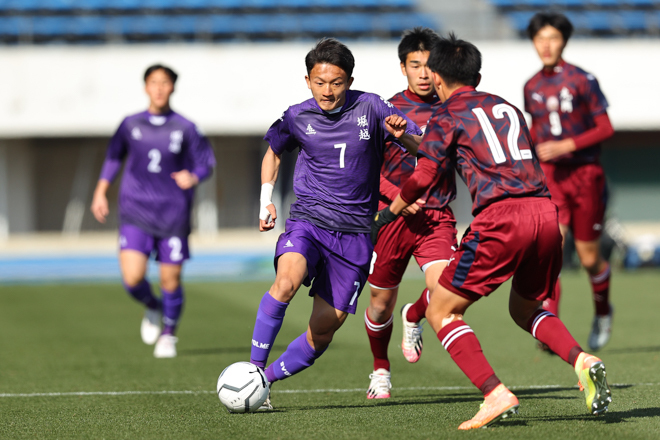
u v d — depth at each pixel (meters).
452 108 13.12
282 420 13.85
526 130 13.16
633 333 29.09
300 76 72.19
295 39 76.69
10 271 60.50
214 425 13.55
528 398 16.14
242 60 71.94
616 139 78.62
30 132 70.94
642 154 79.00
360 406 15.52
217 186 76.69
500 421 13.36
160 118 25.47
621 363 21.66
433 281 16.05
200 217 76.38
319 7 78.69
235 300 42.88
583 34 78.31
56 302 43.19
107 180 26.08
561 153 20.66
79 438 12.77
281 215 74.50
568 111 21.56
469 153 12.91
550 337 13.16
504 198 12.67
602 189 21.92
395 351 25.66
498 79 72.75
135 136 25.30
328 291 15.05
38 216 76.69
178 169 25.61
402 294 43.09
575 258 57.38
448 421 13.49
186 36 76.25
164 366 22.84
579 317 34.41
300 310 36.88
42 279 57.94
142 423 13.95
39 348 27.16
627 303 38.88
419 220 16.44
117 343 28.50
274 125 15.25
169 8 77.19
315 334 15.20
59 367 22.73
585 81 21.31
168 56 71.56
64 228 77.00
